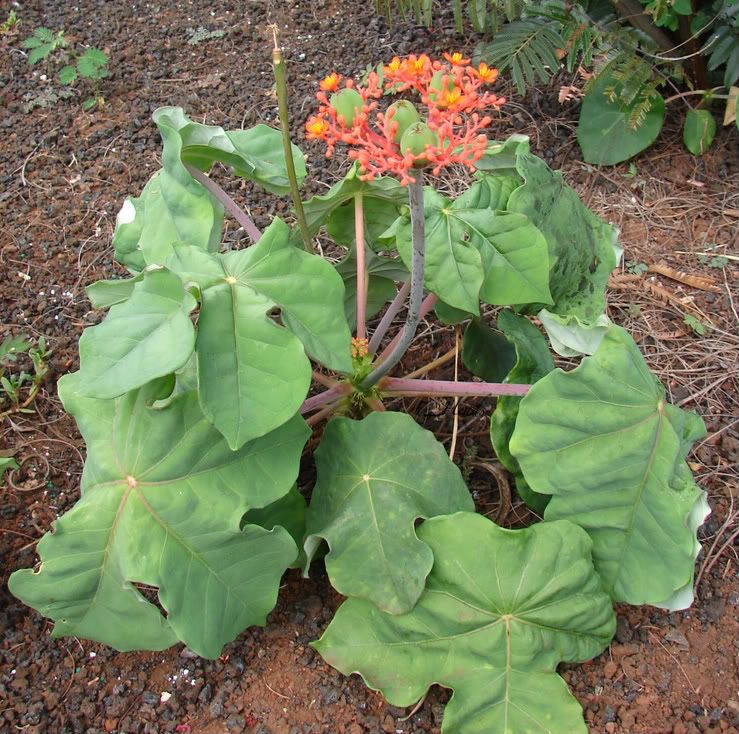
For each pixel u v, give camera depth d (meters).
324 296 0.64
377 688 0.64
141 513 0.62
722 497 0.80
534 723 0.63
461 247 0.70
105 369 0.59
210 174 1.07
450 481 0.68
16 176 1.08
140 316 0.60
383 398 0.85
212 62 1.23
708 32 1.09
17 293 0.96
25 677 0.70
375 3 1.16
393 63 0.58
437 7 1.29
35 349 0.90
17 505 0.79
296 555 0.65
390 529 0.66
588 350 0.71
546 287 0.70
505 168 0.77
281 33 1.27
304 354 0.61
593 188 1.07
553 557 0.65
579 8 1.06
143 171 1.09
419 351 0.90
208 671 0.70
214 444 0.63
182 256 0.64
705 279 0.97
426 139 0.54
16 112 1.17
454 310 0.78
